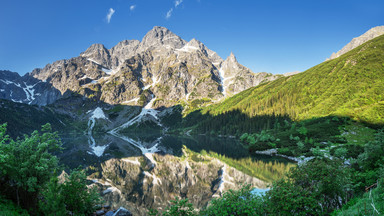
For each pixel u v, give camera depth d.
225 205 13.82
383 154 22.23
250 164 62.62
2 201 14.03
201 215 14.53
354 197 17.14
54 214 12.48
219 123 195.50
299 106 146.38
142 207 32.94
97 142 149.38
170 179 50.47
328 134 79.38
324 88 151.25
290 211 12.46
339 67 170.62
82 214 17.02
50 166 16.22
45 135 17.03
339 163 15.23
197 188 43.62
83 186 17.22
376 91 107.94
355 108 100.62
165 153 90.88
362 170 23.70
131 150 102.12
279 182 14.05
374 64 142.12
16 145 15.81
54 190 12.71
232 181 46.62
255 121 152.38
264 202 13.87
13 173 14.30
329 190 14.05
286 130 108.19
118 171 57.03
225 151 92.88
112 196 37.47
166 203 35.09
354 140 68.62
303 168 15.47
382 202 11.70
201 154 86.38
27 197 15.51
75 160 71.44
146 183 46.75
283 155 72.50
